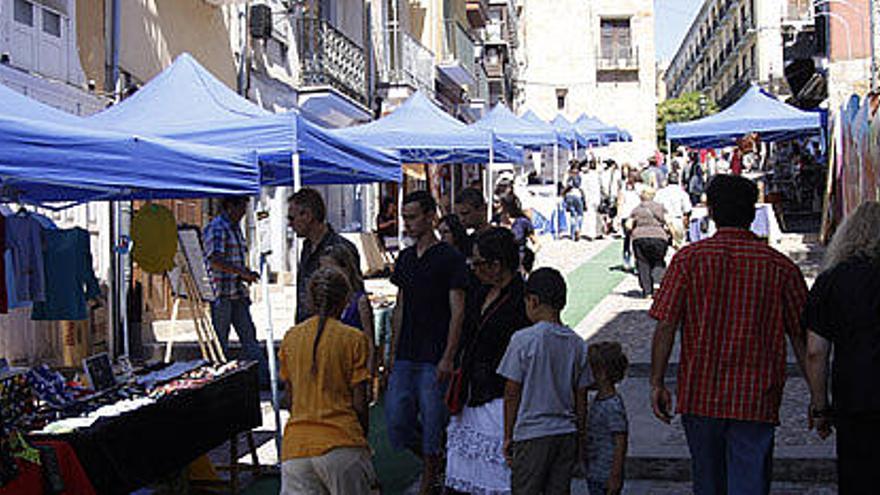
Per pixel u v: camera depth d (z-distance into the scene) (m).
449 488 5.33
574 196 24.38
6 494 4.48
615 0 49.81
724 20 64.31
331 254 6.25
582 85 49.97
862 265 4.25
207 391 6.35
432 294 6.08
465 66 33.38
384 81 23.88
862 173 13.67
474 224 7.48
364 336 4.87
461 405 5.27
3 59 9.65
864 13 16.41
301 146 7.46
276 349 11.23
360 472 4.75
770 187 25.67
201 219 14.52
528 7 50.09
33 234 7.10
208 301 8.66
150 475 5.55
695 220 15.97
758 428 4.49
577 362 4.75
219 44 15.59
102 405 5.70
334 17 21.55
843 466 4.24
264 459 7.72
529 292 4.82
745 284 4.50
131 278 11.40
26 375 5.72
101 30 11.96
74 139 5.33
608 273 17.80
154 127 7.57
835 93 16.61
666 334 4.61
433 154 14.99
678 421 7.77
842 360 4.21
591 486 5.20
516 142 20.55
